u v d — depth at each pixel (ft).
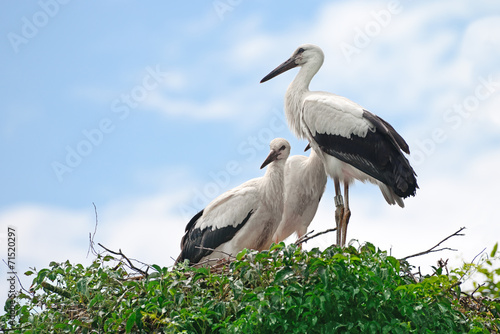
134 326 35.29
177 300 34.73
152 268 38.47
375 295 33.96
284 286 34.35
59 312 37.14
